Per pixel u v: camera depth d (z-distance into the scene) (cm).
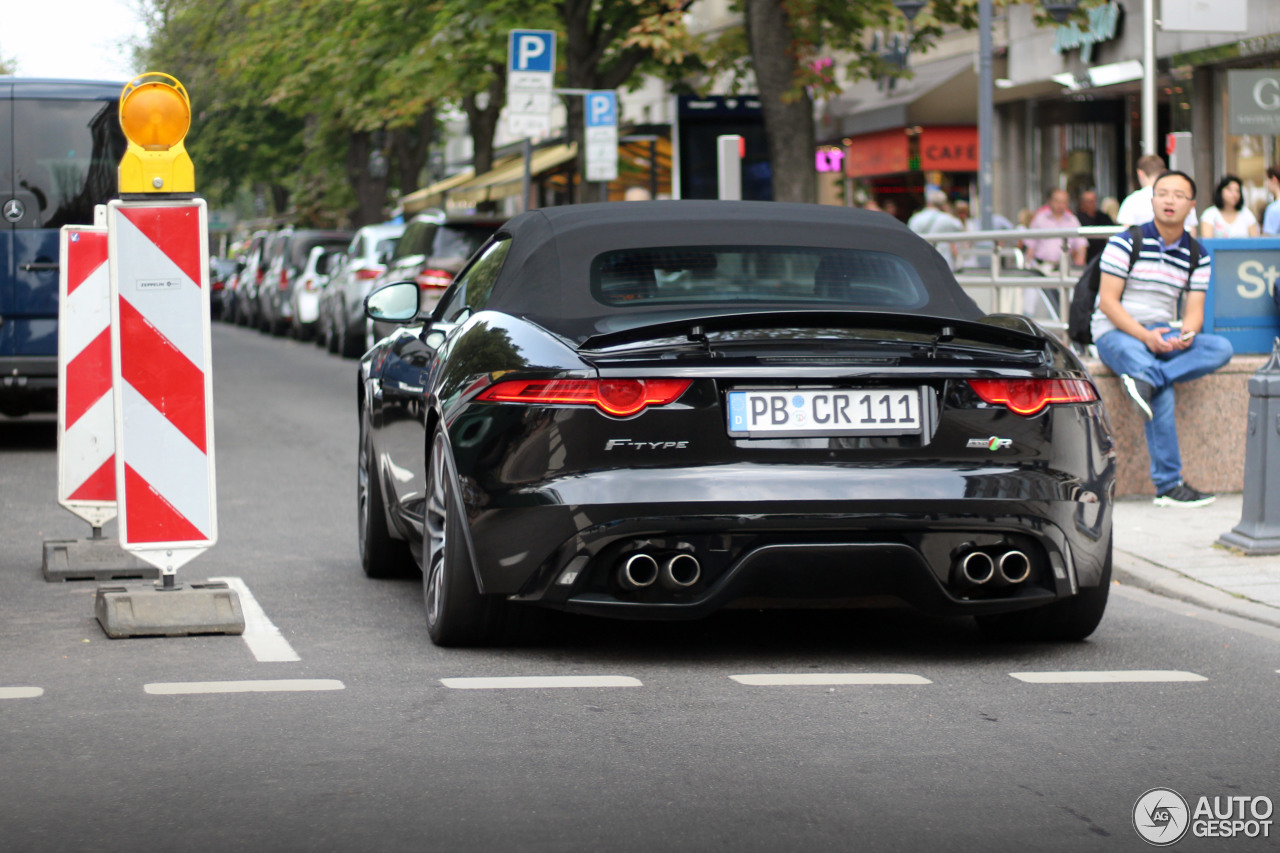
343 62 4288
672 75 4131
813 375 826
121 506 975
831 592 836
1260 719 771
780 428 827
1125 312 1500
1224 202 2519
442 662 884
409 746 710
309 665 875
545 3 3641
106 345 1202
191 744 711
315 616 1027
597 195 3684
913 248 978
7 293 2064
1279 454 1241
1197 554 1245
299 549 1320
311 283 4794
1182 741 729
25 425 2466
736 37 4031
